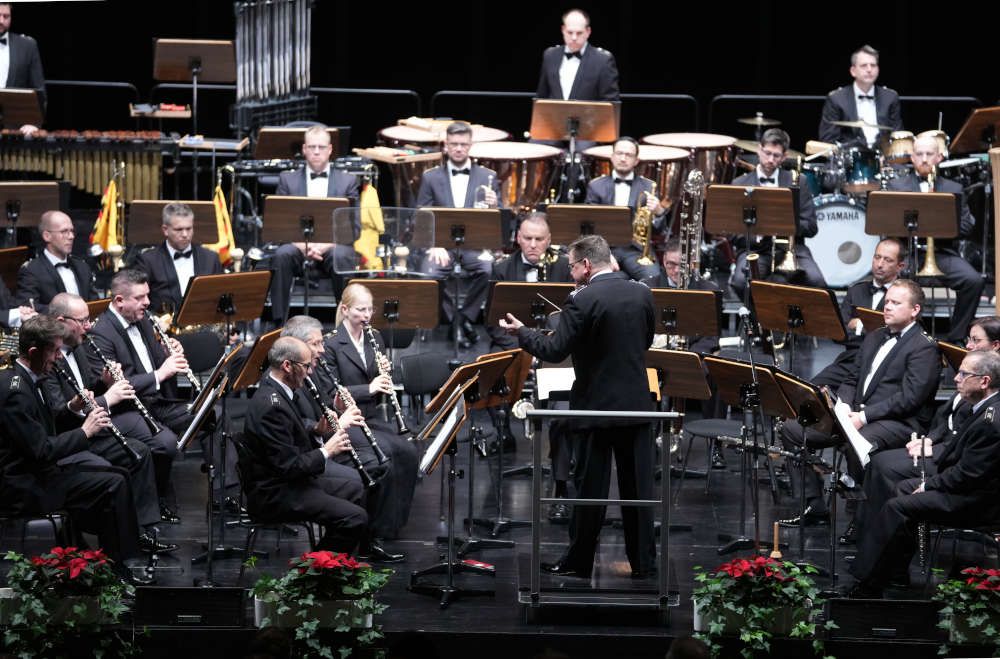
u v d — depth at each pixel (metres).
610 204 39.06
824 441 27.41
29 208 34.69
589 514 24.25
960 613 22.36
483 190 37.97
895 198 34.78
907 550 24.11
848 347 32.22
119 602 22.69
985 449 23.33
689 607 24.34
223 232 37.03
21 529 26.62
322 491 24.45
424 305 30.00
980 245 42.00
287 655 19.83
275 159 40.00
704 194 40.28
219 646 22.78
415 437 28.20
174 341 28.11
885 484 25.45
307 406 26.62
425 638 17.97
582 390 24.23
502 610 24.06
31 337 24.03
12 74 41.31
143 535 25.94
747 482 30.94
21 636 22.25
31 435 23.62
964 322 36.97
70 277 32.66
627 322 23.80
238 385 26.08
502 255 37.78
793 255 37.62
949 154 42.97
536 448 23.17
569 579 24.55
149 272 33.06
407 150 42.12
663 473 23.22
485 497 29.91
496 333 31.06
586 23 43.09
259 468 24.17
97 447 25.92
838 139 43.22
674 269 33.31
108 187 37.84
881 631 22.70
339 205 34.19
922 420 27.56
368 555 26.22
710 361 25.61
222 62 43.12
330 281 40.09
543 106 40.03
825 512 28.50
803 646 22.69
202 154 46.03
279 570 25.61
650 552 24.53
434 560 26.34
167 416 28.11
